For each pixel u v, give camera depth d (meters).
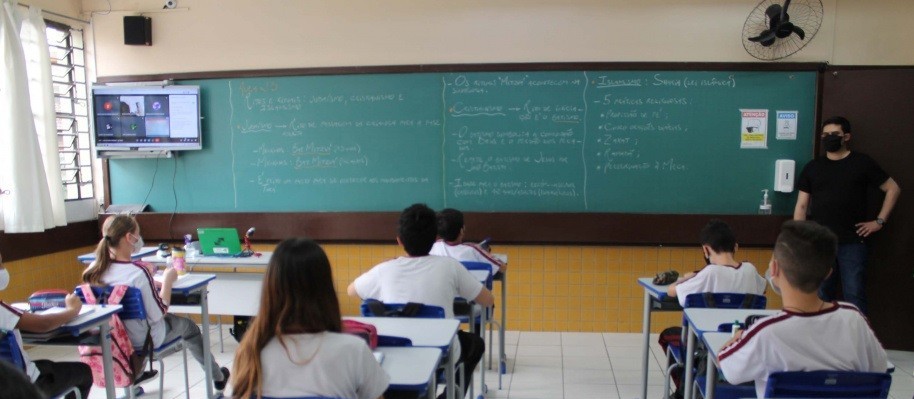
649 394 3.21
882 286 3.89
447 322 2.13
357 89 4.32
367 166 4.38
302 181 4.44
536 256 4.28
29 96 3.86
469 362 2.55
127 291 2.62
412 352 1.79
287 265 1.38
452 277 2.40
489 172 4.27
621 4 4.09
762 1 3.97
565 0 4.13
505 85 4.20
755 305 2.44
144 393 3.28
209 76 4.42
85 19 4.54
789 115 4.00
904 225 3.83
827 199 3.71
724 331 2.06
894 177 3.83
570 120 4.17
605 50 4.12
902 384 3.34
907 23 3.91
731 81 4.03
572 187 4.22
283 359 1.35
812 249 1.51
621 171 4.17
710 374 2.00
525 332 4.33
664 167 4.13
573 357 3.81
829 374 1.51
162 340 2.84
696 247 4.16
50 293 2.40
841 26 3.95
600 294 4.27
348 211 4.39
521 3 4.16
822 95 3.95
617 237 4.14
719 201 4.11
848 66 3.95
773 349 1.56
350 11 4.31
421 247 2.43
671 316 4.23
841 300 3.85
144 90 4.37
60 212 4.16
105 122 4.40
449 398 2.03
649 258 4.20
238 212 4.46
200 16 4.43
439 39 4.25
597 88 4.12
